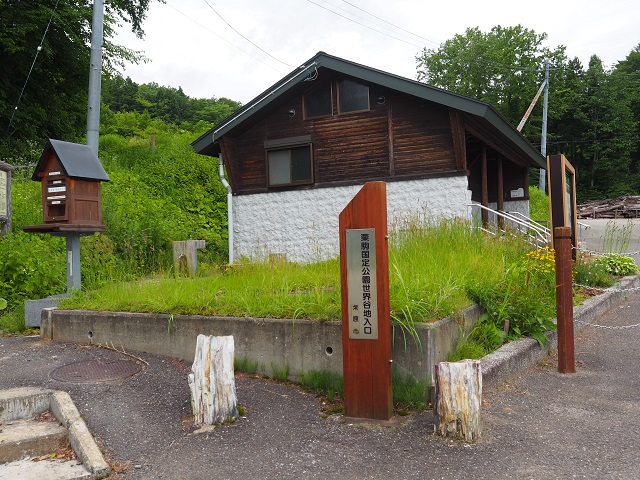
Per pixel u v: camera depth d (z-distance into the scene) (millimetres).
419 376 4656
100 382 5223
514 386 5242
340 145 12930
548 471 3498
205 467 3691
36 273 8375
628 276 11633
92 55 12734
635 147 50938
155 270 9305
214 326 5719
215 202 17312
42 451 4086
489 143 13766
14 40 15828
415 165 12227
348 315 4488
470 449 3834
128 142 24078
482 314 6066
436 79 46906
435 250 7773
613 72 53562
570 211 10555
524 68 43094
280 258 8820
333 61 12156
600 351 6645
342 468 3621
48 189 7402
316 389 5066
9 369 5598
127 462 3801
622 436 4043
